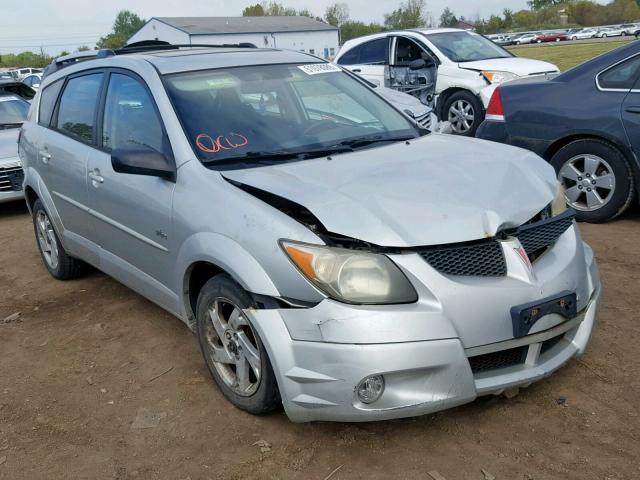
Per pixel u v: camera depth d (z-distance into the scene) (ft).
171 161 11.16
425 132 13.16
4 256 20.35
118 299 15.71
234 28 216.74
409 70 35.42
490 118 20.30
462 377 8.61
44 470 9.39
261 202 9.61
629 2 325.01
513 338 8.86
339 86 13.75
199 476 8.98
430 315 8.43
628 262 15.55
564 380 10.64
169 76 12.29
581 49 116.16
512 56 36.27
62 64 18.81
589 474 8.47
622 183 17.76
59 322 14.66
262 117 12.05
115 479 9.08
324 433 9.64
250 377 10.07
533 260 9.61
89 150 13.76
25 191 17.39
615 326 12.37
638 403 9.92
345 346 8.32
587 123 17.88
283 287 8.89
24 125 17.46
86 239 14.62
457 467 8.75
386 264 8.55
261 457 9.25
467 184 9.78
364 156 11.12
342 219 8.80
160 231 11.30
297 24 232.73
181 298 11.19
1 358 13.07
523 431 9.41
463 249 8.84
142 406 10.86
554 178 10.94
